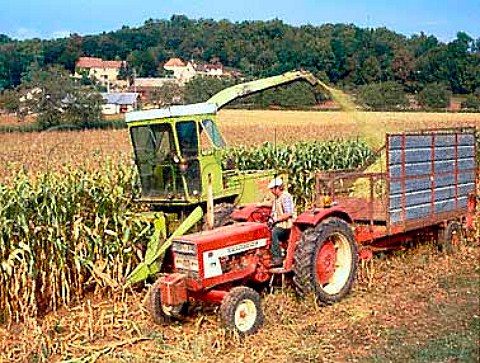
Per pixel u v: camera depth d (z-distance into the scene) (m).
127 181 11.78
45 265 10.02
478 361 6.69
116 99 49.53
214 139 10.56
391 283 10.27
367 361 6.97
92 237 10.39
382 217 10.80
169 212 11.02
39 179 10.72
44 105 40.88
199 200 10.41
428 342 7.36
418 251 12.16
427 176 11.29
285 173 12.33
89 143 31.05
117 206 10.84
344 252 9.74
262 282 9.23
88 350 8.03
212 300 8.47
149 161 10.59
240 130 36.84
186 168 10.35
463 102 54.97
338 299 9.42
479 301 8.96
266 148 18.94
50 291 10.02
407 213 10.89
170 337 8.41
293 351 7.57
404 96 51.97
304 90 37.12
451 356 6.89
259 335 8.20
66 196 10.29
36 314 9.56
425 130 12.10
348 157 19.45
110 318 9.05
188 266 8.29
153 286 8.87
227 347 7.86
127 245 10.78
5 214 9.66
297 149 18.77
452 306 8.77
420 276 10.62
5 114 43.41
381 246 11.08
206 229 9.71
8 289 9.48
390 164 10.43
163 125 10.29
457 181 12.16
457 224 12.27
